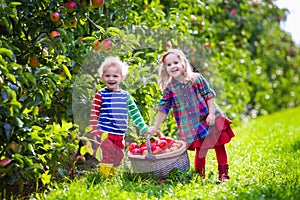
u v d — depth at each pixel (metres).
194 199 3.56
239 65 9.16
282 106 13.57
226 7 8.87
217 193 3.69
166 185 4.00
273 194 3.57
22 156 3.64
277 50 12.62
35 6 4.18
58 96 4.36
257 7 9.39
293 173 4.26
